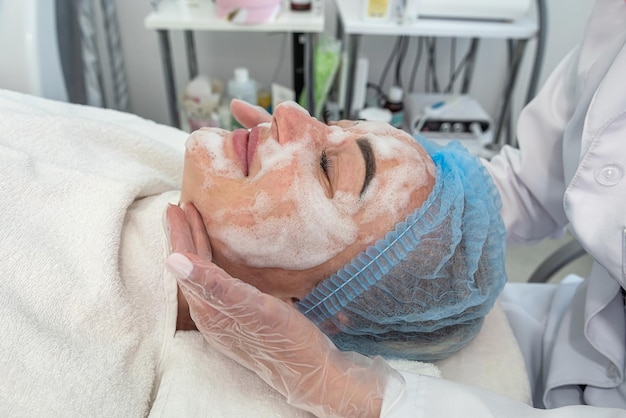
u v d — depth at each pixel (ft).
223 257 1.95
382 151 2.01
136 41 5.65
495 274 2.08
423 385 1.78
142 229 2.24
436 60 5.90
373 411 1.71
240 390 1.87
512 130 6.10
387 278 1.88
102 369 1.75
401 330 2.06
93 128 2.56
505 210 2.79
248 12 3.91
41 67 3.11
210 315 1.71
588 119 2.00
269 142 2.00
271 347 1.67
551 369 2.52
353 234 1.89
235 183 1.94
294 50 4.95
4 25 2.97
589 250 1.98
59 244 1.95
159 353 1.98
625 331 2.33
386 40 5.72
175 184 2.70
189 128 5.22
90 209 2.08
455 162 2.18
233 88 5.00
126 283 2.04
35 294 1.78
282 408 1.85
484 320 2.44
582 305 2.64
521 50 5.04
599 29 2.26
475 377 2.26
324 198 1.90
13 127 2.33
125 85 5.55
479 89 6.21
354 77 4.67
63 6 4.24
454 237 1.90
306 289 2.01
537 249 5.72
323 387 1.72
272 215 1.86
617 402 2.30
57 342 1.70
